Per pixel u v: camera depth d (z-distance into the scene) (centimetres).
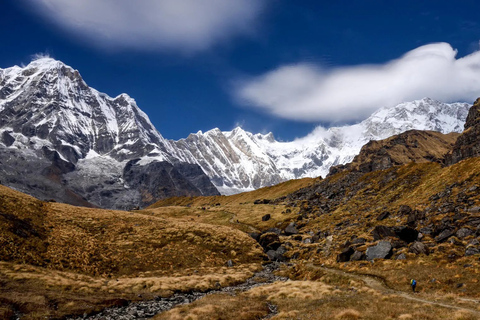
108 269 6203
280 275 6912
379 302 3488
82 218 8931
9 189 9644
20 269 4869
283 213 14300
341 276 5497
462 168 9862
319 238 9425
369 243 6694
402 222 7869
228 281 6047
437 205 7744
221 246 8556
